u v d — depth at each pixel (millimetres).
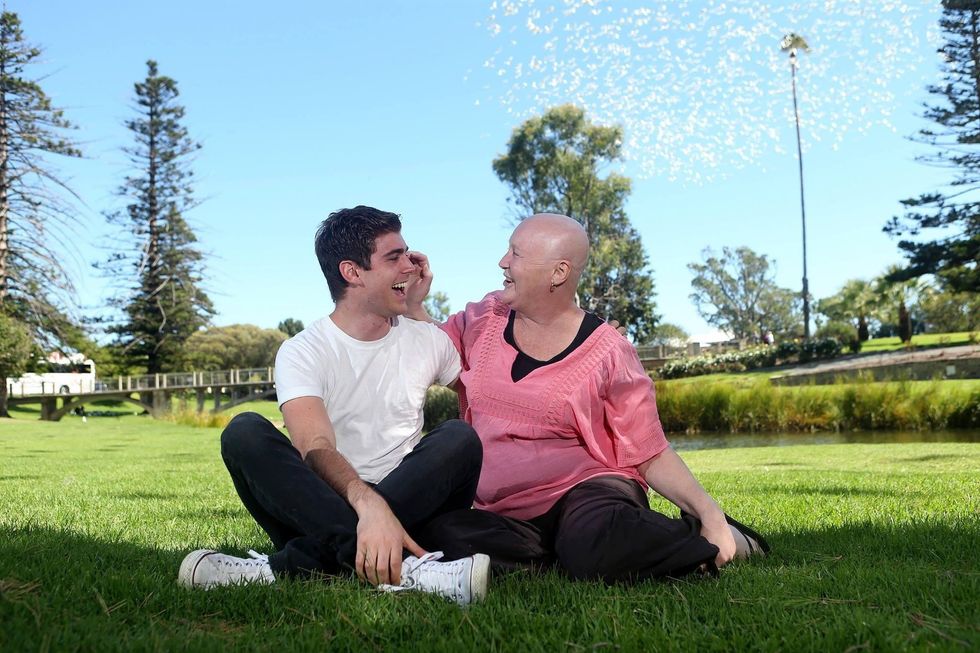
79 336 42250
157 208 50844
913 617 1620
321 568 2035
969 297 40719
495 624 1600
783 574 2109
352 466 2133
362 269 2225
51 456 11156
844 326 41031
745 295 78125
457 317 2695
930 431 18609
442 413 23062
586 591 1913
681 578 2072
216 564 2018
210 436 18438
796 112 40281
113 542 3100
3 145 38062
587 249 2449
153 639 1452
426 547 2117
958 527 3139
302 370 2193
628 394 2406
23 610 1598
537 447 2410
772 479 6348
